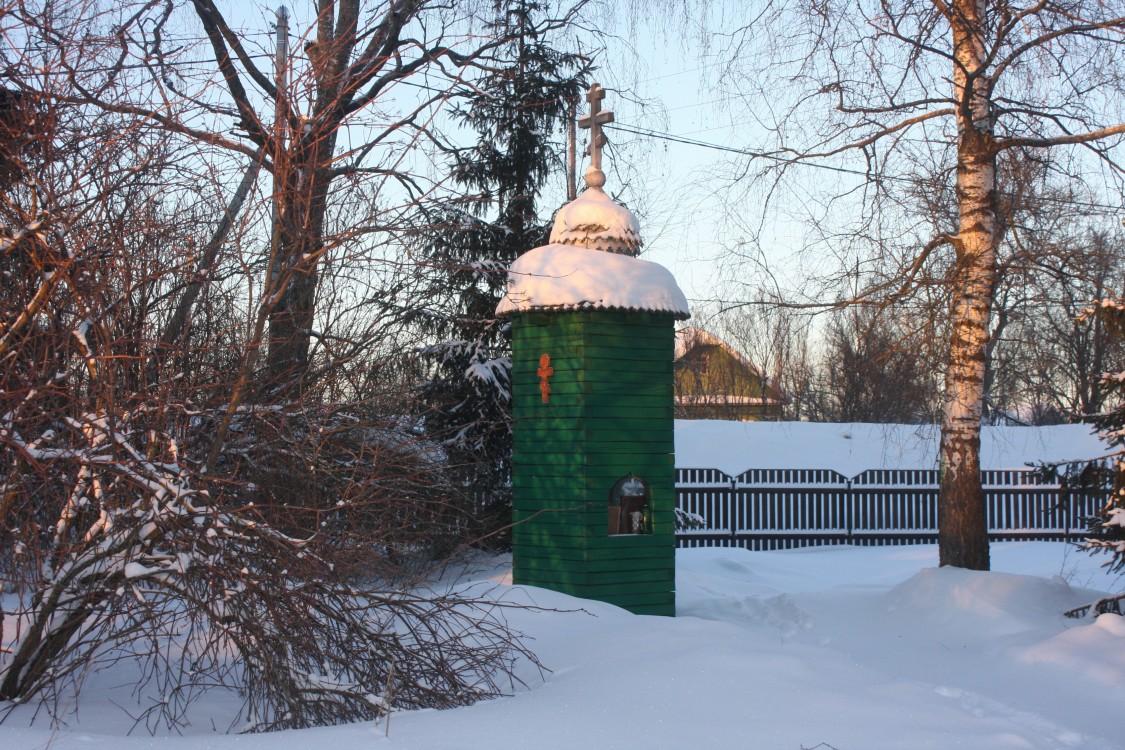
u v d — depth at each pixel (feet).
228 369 21.50
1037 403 89.30
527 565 33.04
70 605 17.70
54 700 17.44
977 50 35.22
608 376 32.27
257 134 21.65
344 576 18.54
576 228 34.55
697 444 71.87
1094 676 22.21
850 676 18.25
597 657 20.45
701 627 22.15
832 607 34.27
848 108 35.37
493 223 44.24
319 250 19.22
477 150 43.34
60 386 17.74
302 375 23.72
